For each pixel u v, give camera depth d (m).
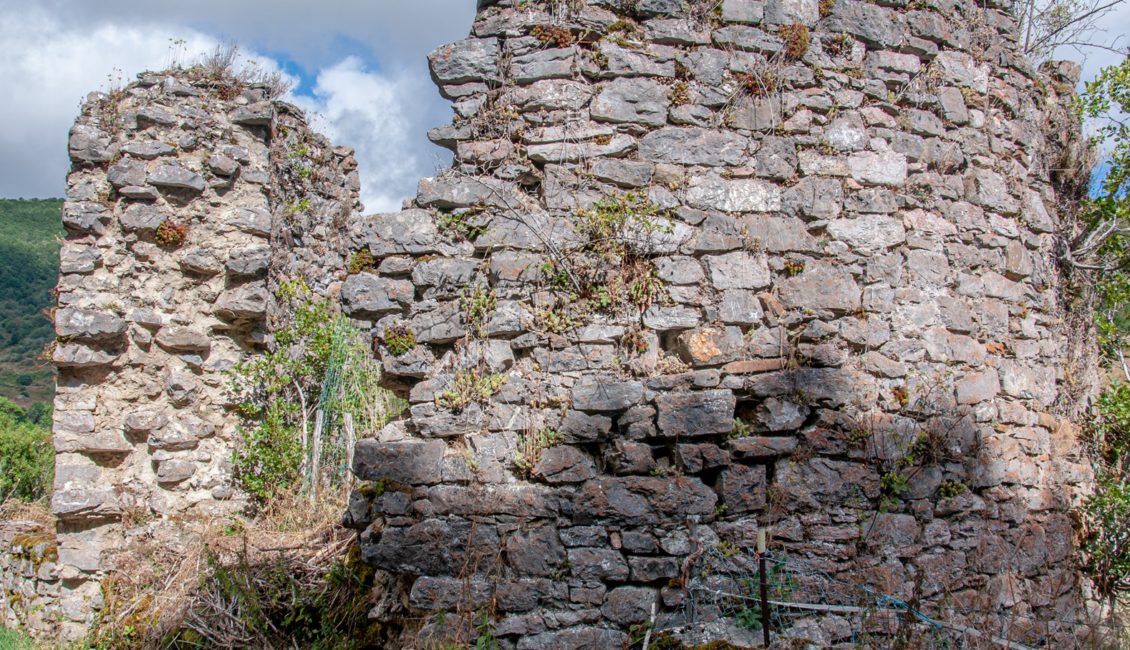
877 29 5.24
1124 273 6.64
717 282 4.72
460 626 4.30
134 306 7.78
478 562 4.39
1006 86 5.86
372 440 4.61
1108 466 6.07
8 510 9.09
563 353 4.59
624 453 4.46
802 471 4.69
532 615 4.36
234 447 8.09
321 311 9.09
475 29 4.87
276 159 8.83
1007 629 4.81
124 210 7.79
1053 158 6.41
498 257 4.61
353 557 5.54
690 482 4.50
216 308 8.02
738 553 4.50
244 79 8.45
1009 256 5.61
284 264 9.03
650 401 4.54
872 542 4.76
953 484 5.06
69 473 7.52
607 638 4.35
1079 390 6.17
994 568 5.10
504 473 4.49
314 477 8.15
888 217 5.11
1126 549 5.54
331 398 8.51
